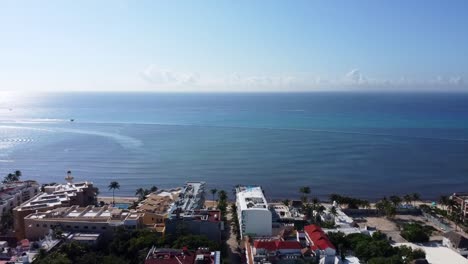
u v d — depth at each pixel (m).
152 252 150.25
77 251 158.50
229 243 194.25
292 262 151.12
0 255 157.62
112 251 166.00
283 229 186.88
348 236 181.38
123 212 199.62
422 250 168.62
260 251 155.88
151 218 197.00
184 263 139.50
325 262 153.62
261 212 186.75
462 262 165.62
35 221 184.38
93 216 191.62
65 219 185.75
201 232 179.38
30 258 153.88
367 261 159.25
